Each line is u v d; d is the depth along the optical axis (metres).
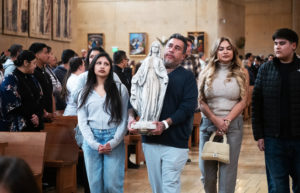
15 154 5.23
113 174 4.57
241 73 4.80
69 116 6.58
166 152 4.23
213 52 4.86
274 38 4.44
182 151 4.27
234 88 4.77
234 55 4.85
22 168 1.22
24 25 12.91
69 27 15.75
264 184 7.01
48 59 7.20
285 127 4.43
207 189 5.00
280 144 4.46
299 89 4.37
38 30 13.67
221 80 4.80
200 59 14.41
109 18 24.86
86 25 25.09
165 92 4.26
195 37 23.84
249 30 33.34
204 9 23.83
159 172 4.32
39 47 6.97
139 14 24.53
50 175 6.46
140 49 24.52
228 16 24.95
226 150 4.64
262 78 4.57
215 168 4.98
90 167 4.60
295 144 4.40
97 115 4.60
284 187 4.47
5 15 12.02
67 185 6.13
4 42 12.05
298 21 31.31
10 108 5.57
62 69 8.19
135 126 4.09
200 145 5.03
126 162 8.04
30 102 5.79
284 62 4.47
